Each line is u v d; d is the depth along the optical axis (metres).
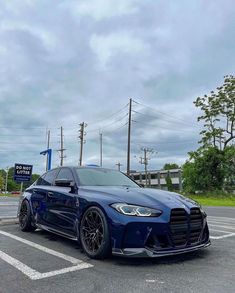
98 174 7.12
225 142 47.22
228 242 7.22
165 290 4.18
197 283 4.44
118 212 5.29
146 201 5.42
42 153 19.81
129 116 43.91
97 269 5.07
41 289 4.30
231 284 4.39
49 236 7.77
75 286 4.38
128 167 43.03
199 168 47.31
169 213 5.24
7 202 26.22
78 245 6.74
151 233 5.11
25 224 8.27
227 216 14.66
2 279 4.69
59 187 7.16
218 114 46.59
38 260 5.62
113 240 5.24
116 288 4.29
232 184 46.78
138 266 5.20
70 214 6.36
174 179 101.50
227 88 46.06
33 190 8.22
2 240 7.31
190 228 5.45
